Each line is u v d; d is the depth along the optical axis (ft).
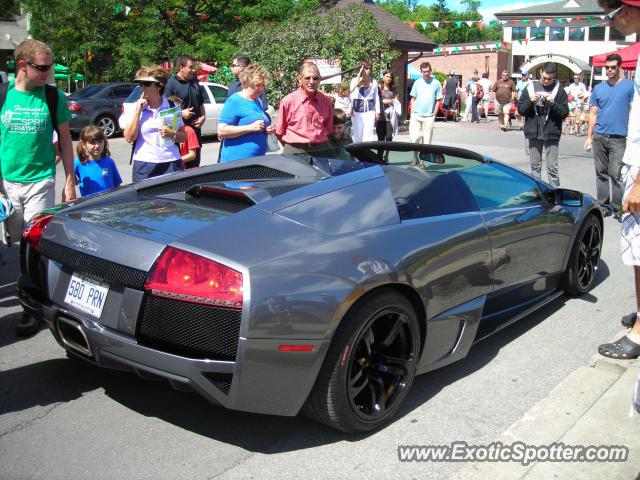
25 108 13.37
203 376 8.09
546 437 9.01
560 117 26.12
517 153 44.42
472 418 9.82
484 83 84.33
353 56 44.47
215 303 7.94
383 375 9.46
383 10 79.87
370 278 8.71
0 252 17.46
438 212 10.78
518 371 11.46
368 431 9.29
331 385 8.55
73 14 69.41
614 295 15.67
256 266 8.11
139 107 16.79
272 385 8.21
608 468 8.23
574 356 12.10
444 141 52.65
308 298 8.20
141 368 8.47
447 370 11.49
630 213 11.41
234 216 9.01
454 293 10.41
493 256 11.35
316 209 9.32
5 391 10.55
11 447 8.87
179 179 11.88
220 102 55.06
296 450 8.91
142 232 8.98
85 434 9.25
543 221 12.96
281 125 18.79
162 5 66.80
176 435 9.25
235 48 63.98
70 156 14.40
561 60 101.81
